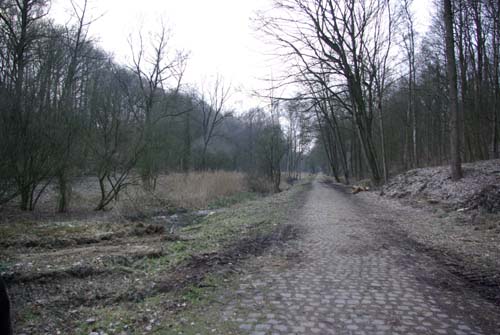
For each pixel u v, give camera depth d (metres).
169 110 30.44
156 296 4.89
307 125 45.34
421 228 9.45
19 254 7.27
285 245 7.89
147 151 18.22
